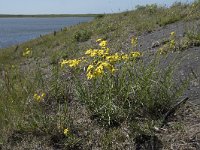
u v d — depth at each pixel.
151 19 12.20
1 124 5.01
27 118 5.05
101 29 13.14
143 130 4.29
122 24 12.99
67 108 5.02
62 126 4.65
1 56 14.31
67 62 5.07
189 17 10.35
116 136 4.36
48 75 7.19
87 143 4.41
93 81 5.03
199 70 5.68
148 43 8.82
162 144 4.13
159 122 4.41
